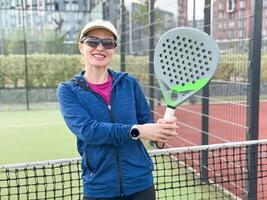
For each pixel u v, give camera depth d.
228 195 3.88
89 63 1.94
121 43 8.06
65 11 13.69
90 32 1.93
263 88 11.33
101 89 1.96
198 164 4.16
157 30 6.62
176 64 1.58
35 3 13.32
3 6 13.11
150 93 6.44
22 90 12.41
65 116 1.89
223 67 4.09
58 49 13.63
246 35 3.69
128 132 1.73
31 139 7.42
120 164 1.94
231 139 4.10
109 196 1.94
